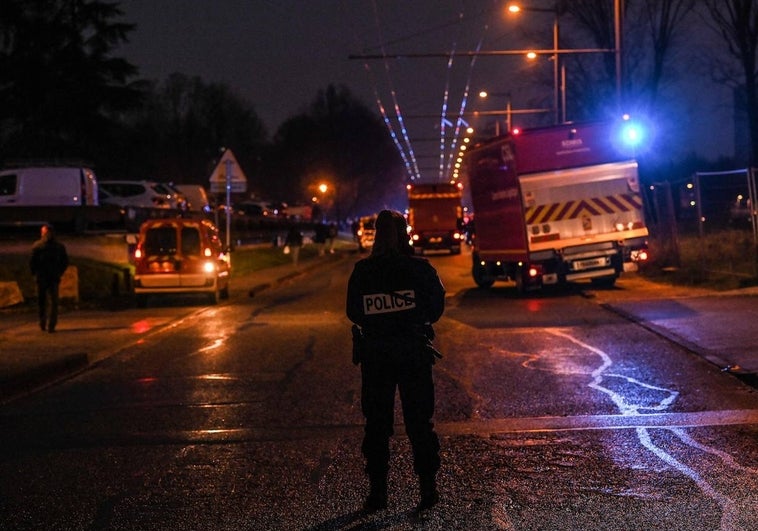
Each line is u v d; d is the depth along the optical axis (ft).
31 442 30.30
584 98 159.63
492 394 35.86
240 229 171.42
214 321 65.51
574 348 46.47
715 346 44.29
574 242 72.59
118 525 21.81
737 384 36.22
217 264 78.18
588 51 99.81
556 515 21.53
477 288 88.33
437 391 36.73
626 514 21.47
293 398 36.24
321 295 87.86
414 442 21.80
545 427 30.32
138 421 33.01
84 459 27.89
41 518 22.45
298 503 23.04
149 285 75.92
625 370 39.99
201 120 363.56
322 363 44.60
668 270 85.76
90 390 39.68
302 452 28.02
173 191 147.95
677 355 43.14
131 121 321.32
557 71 127.95
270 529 21.18
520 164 72.38
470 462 26.32
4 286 74.23
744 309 56.24
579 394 35.29
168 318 67.62
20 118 187.62
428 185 165.99
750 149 131.13
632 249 72.64
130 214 110.22
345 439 29.45
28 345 52.54
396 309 21.45
